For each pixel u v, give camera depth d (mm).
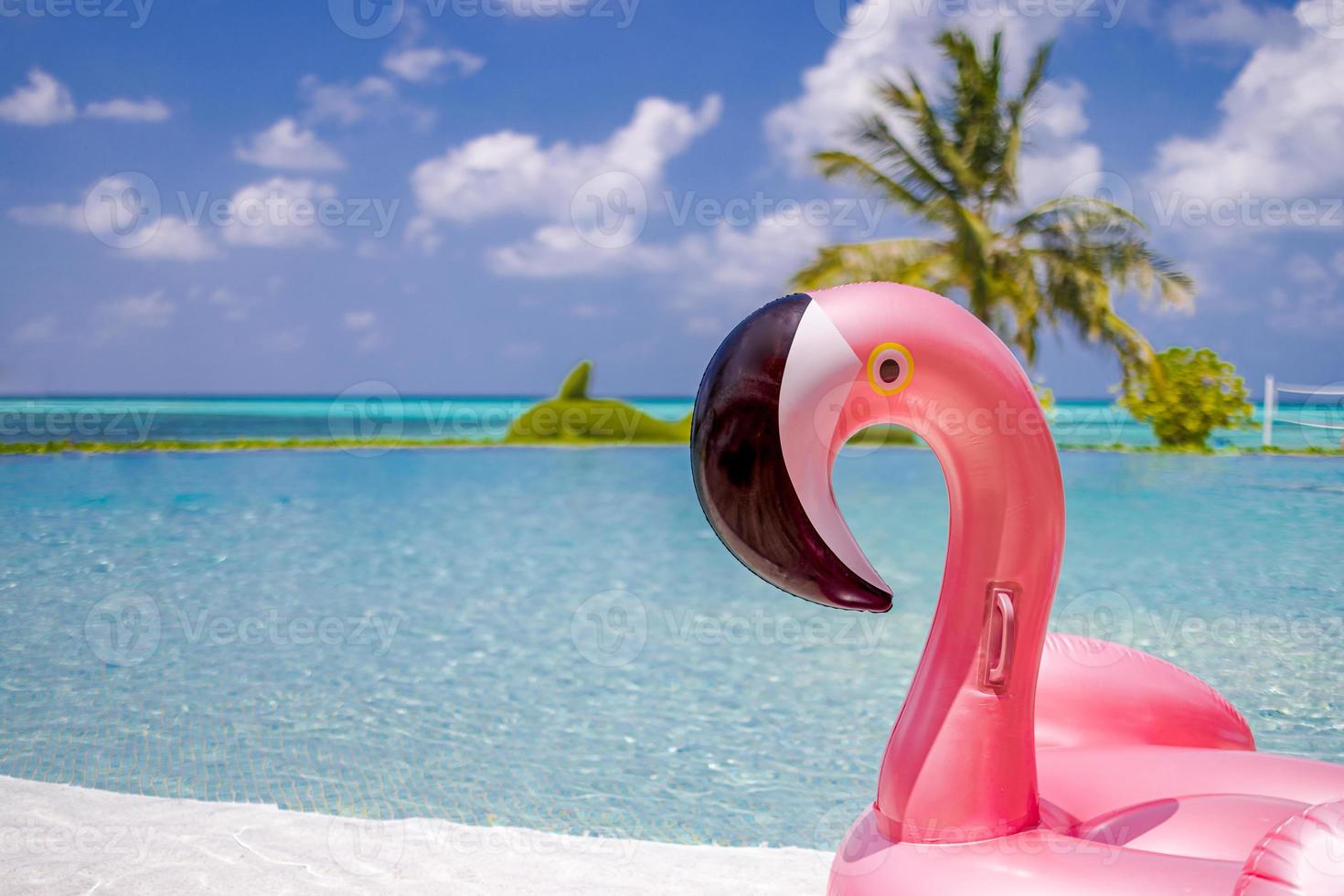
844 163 21406
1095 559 7910
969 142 21078
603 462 17844
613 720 4625
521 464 17344
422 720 4613
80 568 7980
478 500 12492
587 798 3670
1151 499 10828
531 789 3762
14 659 5578
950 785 1811
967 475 1860
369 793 3715
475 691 5070
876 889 1772
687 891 2779
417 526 10445
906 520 10297
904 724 1904
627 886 2809
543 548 9211
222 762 4035
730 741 4336
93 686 5102
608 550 9094
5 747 4199
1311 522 9352
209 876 2832
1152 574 7344
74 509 11078
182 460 17141
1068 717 2385
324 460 17672
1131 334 19844
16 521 10234
